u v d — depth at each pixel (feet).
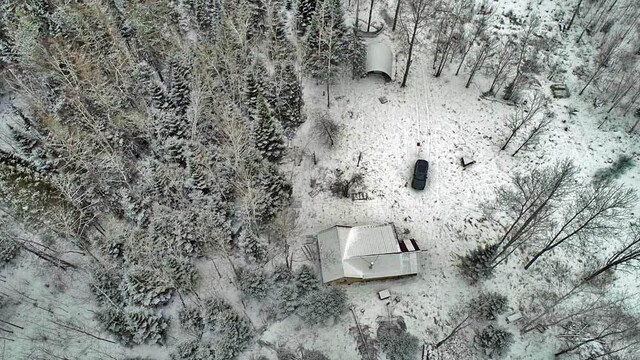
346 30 198.90
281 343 153.69
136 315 147.13
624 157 187.93
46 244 166.61
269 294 158.51
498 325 155.74
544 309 158.81
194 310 155.02
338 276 153.58
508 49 213.05
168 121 177.47
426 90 204.74
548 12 225.56
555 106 201.57
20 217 162.71
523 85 200.44
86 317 155.43
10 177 162.81
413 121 195.52
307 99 200.95
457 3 222.07
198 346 149.69
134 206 161.17
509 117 197.06
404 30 218.79
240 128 168.96
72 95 185.57
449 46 206.69
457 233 171.53
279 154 179.11
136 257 152.25
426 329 155.43
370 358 150.92
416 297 159.84
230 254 165.89
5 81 198.90
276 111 191.72
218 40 197.77
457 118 197.16
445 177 182.29
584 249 167.53
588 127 196.03
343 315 156.46
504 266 165.89
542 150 189.06
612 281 162.71
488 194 178.70
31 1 202.08
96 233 168.96
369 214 175.22
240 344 150.00
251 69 186.19
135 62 201.98
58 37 198.08
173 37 201.46
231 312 153.99
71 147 160.56
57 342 151.12
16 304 158.30
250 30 207.10
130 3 203.51
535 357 151.02
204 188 165.68
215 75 197.67
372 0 204.33
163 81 205.67
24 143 169.58
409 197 178.09
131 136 184.03
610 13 218.79
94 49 198.29
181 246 158.51
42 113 178.09
